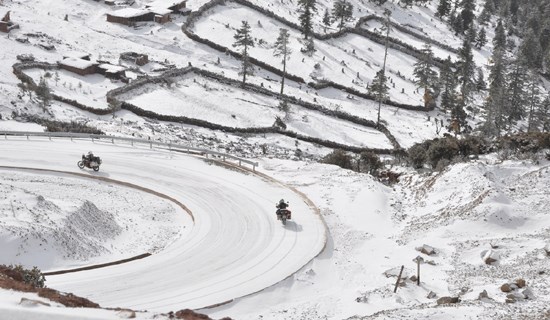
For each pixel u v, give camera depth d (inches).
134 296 1173.1
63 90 3208.7
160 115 3161.9
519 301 1028.5
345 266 1405.0
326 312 1151.6
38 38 3892.7
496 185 1649.9
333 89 4313.5
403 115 4104.3
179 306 1143.6
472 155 2004.2
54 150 2114.9
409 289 1204.5
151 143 2207.2
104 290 1187.3
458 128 3767.2
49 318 640.4
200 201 1755.7
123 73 3560.5
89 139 2293.3
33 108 2797.7
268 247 1462.8
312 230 1571.1
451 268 1305.4
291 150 3038.9
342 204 1744.6
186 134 2935.5
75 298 709.9
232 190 1846.7
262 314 1154.7
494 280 1179.3
